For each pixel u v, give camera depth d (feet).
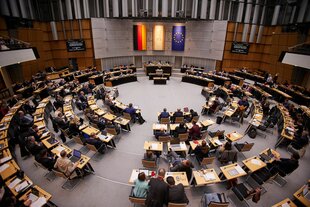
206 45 71.92
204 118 40.37
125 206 19.85
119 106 40.29
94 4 63.46
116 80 61.93
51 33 66.49
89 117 34.06
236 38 67.67
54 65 71.00
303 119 36.58
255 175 21.98
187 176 21.01
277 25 63.10
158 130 31.35
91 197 20.86
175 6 62.44
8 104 41.96
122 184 22.71
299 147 28.17
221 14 65.00
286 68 60.08
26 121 30.76
